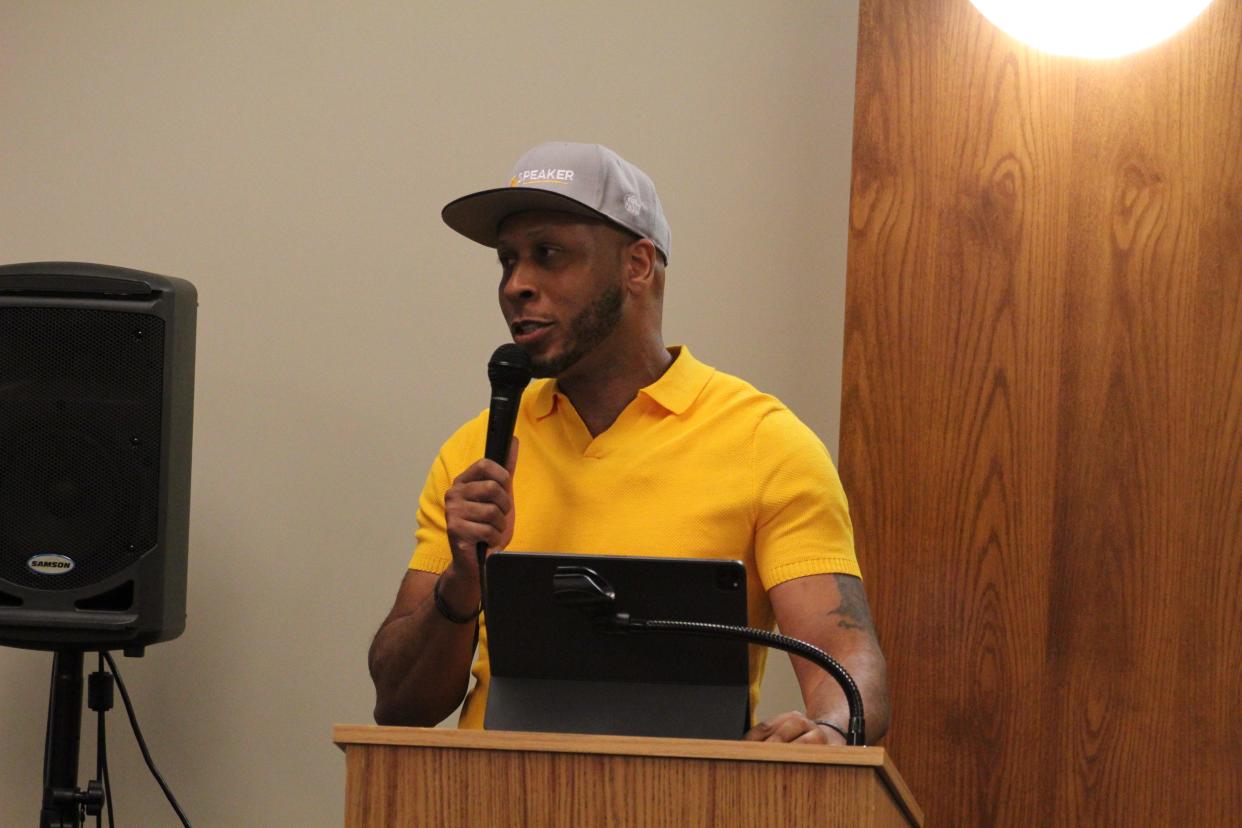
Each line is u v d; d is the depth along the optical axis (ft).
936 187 12.85
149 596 11.53
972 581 12.50
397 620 9.28
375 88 14.87
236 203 14.88
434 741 6.09
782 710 13.25
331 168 14.82
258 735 14.08
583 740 5.98
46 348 11.64
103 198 15.02
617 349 9.45
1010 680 12.37
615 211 9.29
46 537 11.53
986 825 12.26
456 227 9.62
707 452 9.26
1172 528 12.32
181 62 15.14
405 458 14.30
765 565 9.12
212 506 14.46
